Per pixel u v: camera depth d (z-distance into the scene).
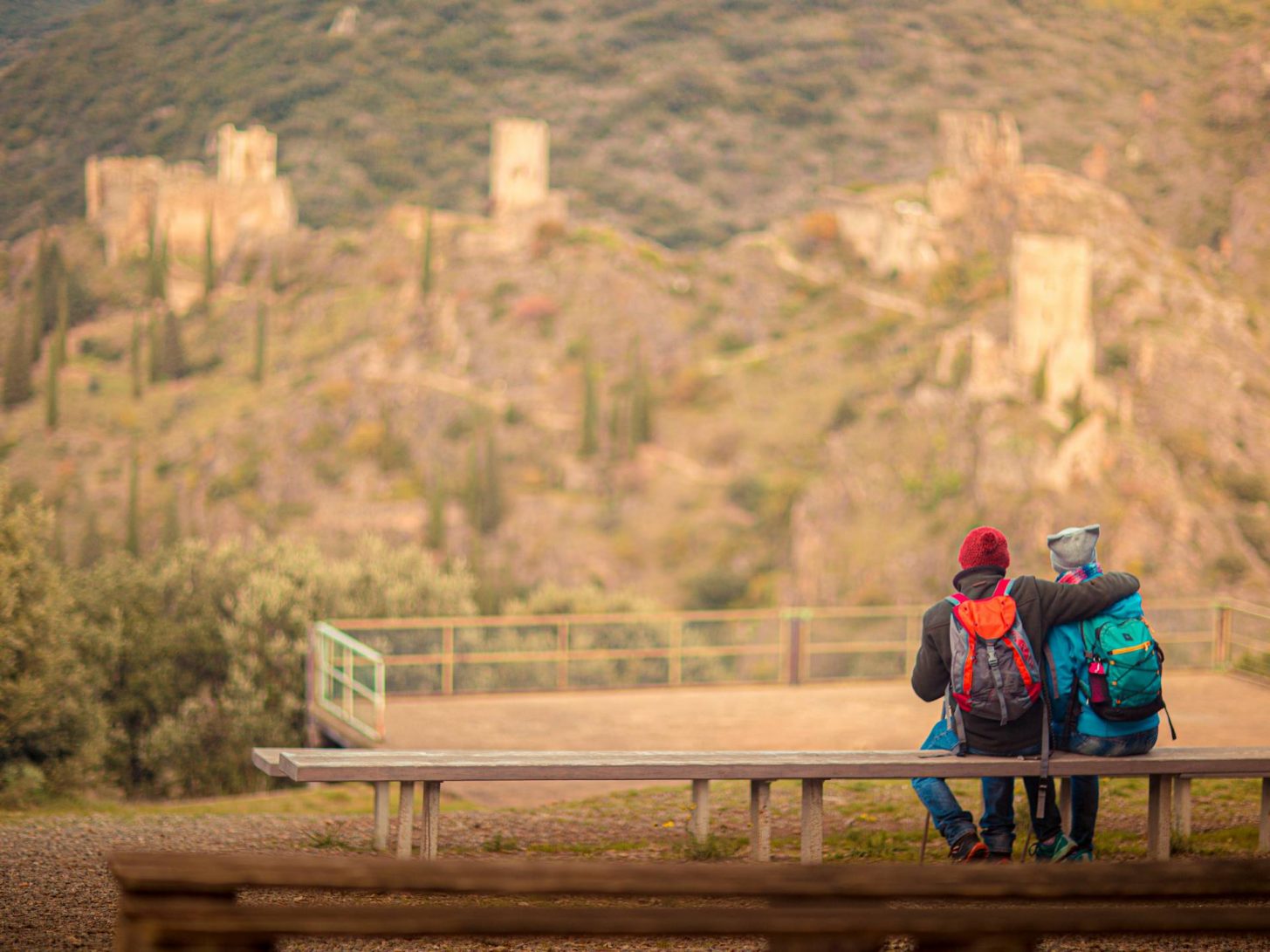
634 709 14.49
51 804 14.22
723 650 17.25
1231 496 148.75
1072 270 159.50
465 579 34.72
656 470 163.00
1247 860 2.65
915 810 8.91
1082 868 2.60
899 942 4.99
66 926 5.25
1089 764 5.96
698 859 7.10
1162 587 133.00
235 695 26.81
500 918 2.42
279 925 2.38
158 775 26.31
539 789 11.05
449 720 13.93
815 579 141.88
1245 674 15.68
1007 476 142.75
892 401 161.25
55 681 20.62
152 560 32.19
